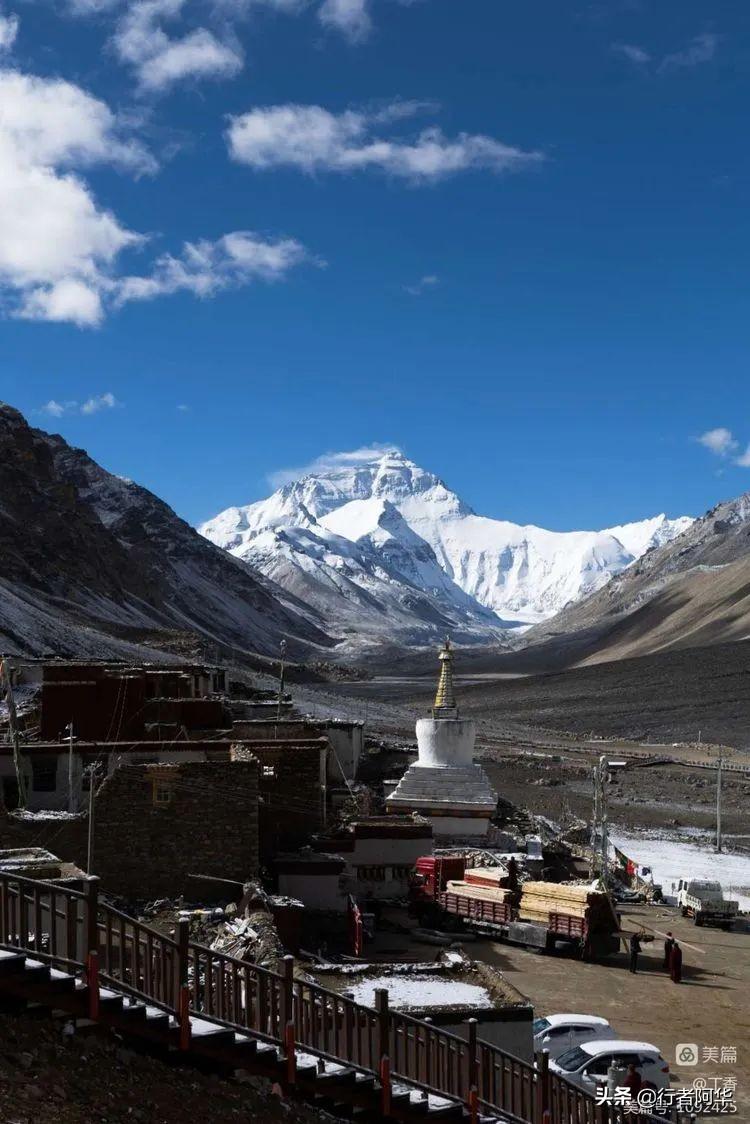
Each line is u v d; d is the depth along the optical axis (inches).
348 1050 685.3
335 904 1508.4
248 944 1093.8
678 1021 1376.7
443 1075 735.7
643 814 3735.2
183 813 1362.0
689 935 1939.0
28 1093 514.6
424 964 1032.8
